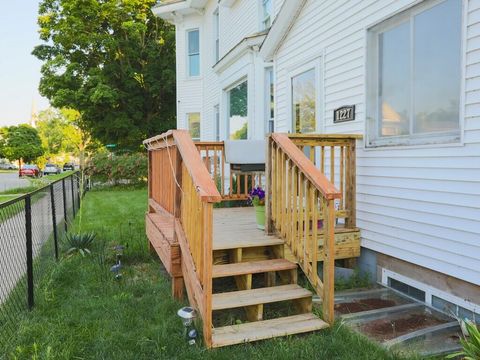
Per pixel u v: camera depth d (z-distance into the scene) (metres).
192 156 3.20
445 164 3.34
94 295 3.80
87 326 3.10
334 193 2.94
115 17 19.62
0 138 53.97
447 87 3.36
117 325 3.10
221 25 11.22
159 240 4.34
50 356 2.58
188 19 13.63
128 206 10.73
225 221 4.82
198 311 2.99
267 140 3.95
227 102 10.21
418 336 2.91
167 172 4.40
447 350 2.72
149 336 2.90
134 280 4.32
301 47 5.71
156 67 20.30
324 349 2.68
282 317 3.16
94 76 18.59
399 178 3.86
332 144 4.21
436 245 3.45
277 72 6.53
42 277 4.18
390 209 3.98
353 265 4.41
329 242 3.00
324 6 5.10
